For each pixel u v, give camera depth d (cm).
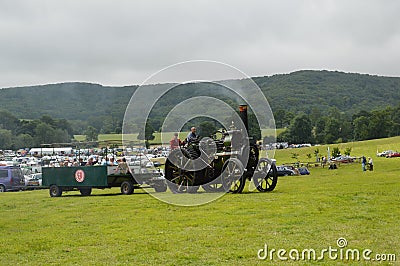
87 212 1559
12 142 10044
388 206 1410
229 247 946
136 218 1366
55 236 1134
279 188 2191
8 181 3575
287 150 9431
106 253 938
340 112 14625
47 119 11025
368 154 8919
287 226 1131
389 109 13000
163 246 970
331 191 1916
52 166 2550
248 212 1373
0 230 1259
